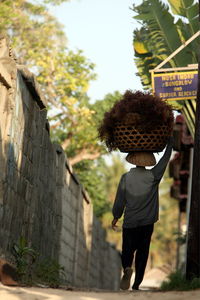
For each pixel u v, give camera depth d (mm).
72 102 35125
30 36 34625
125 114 9820
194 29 17844
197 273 9992
